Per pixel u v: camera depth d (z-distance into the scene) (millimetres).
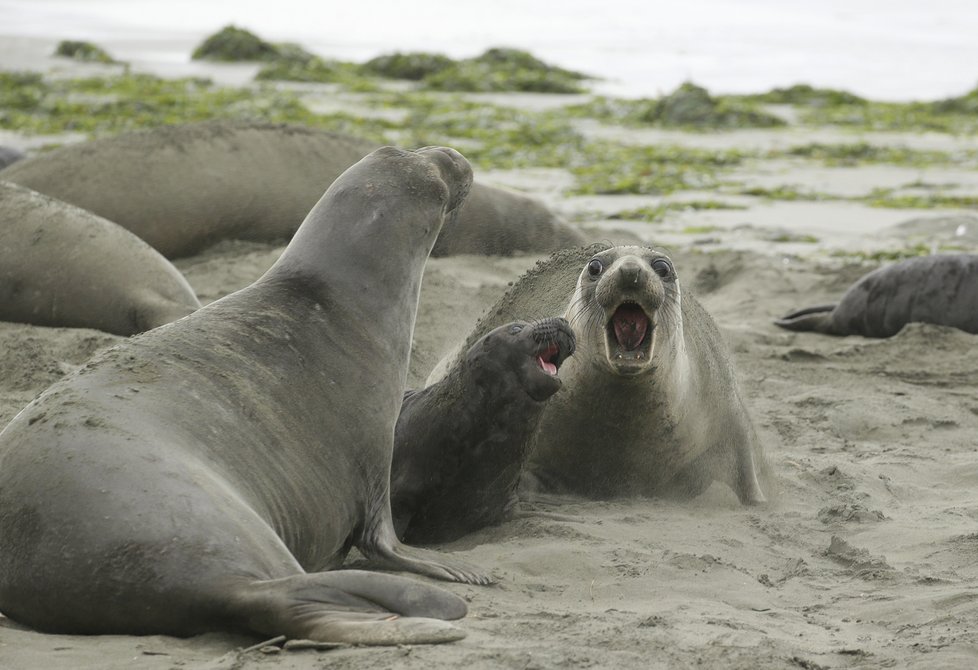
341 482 14531
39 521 11984
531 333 16594
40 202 28688
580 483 19281
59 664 11219
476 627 12531
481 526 17406
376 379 15094
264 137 36219
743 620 13781
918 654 12625
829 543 17547
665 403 18391
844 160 62094
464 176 16797
